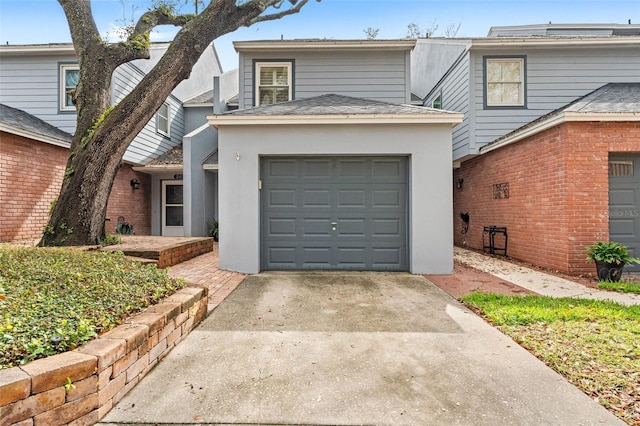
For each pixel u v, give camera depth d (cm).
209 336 365
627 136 648
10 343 222
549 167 710
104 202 712
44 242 668
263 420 230
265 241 702
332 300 500
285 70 1049
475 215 1060
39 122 1016
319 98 865
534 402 248
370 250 701
